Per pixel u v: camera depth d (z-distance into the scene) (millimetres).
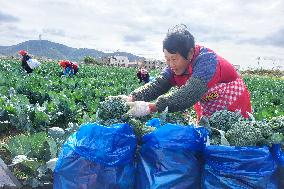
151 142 1261
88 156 1233
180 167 1226
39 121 2932
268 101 6477
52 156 1711
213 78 1422
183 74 1488
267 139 1254
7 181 1577
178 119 1512
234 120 1388
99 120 1388
